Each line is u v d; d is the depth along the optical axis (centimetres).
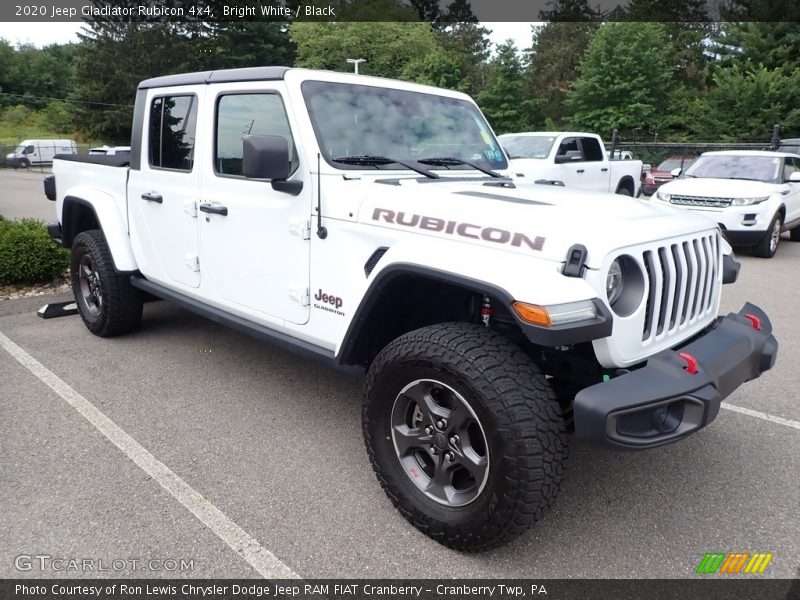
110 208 467
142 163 433
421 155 354
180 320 567
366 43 3538
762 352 289
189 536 264
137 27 4794
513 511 229
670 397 226
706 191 948
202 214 377
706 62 3719
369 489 303
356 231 290
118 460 324
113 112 4828
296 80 321
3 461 320
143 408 385
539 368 264
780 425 377
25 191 2234
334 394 413
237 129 352
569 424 275
